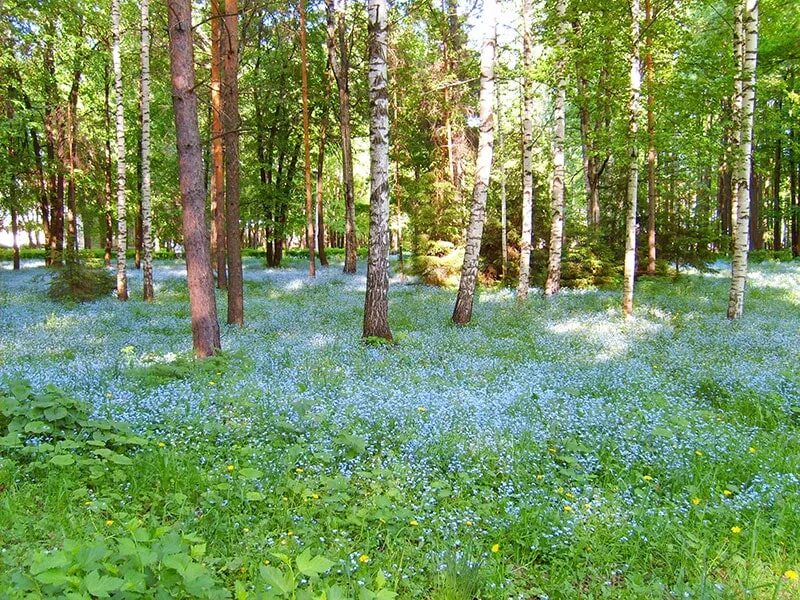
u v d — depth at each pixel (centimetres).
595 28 1406
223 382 771
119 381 754
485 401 712
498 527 426
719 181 3300
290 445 566
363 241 6412
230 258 1342
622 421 645
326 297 1898
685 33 1379
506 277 2177
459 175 2539
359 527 423
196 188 923
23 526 386
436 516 437
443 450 556
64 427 542
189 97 902
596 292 1869
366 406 671
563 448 577
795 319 1325
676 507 456
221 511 432
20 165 2392
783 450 581
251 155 3122
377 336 1126
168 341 1104
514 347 1081
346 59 2544
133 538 313
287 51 2705
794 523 430
